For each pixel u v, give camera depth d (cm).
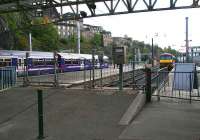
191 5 2273
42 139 761
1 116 1024
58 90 1374
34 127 886
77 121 923
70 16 2731
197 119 907
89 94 1255
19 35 5906
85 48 10194
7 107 1142
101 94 1239
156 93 1355
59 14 2795
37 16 3002
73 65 4322
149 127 822
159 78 1488
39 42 7462
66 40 10450
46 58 3706
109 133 786
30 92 1378
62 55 4062
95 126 861
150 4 2380
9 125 919
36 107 1127
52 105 1133
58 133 810
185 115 961
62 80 1895
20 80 1867
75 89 1379
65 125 888
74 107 1088
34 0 2514
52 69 3819
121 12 2489
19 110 1097
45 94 1305
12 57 3150
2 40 3956
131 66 2698
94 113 1001
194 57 5041
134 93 1206
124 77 2136
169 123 862
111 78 2205
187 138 720
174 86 1527
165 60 4900
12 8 2775
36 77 2242
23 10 2667
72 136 777
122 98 1151
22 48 6016
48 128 863
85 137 762
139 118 931
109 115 967
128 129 809
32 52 3481
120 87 1303
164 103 1169
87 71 2391
